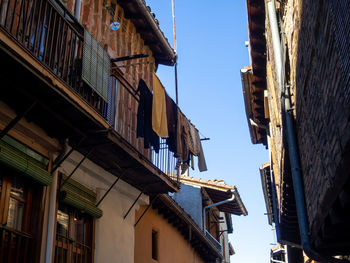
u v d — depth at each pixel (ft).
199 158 42.01
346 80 15.17
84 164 28.30
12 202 22.30
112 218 31.60
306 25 21.83
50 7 22.09
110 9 36.73
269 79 44.45
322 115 19.83
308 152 25.48
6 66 18.95
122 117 34.68
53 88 20.42
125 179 33.14
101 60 26.71
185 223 49.57
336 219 20.48
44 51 21.27
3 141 21.16
